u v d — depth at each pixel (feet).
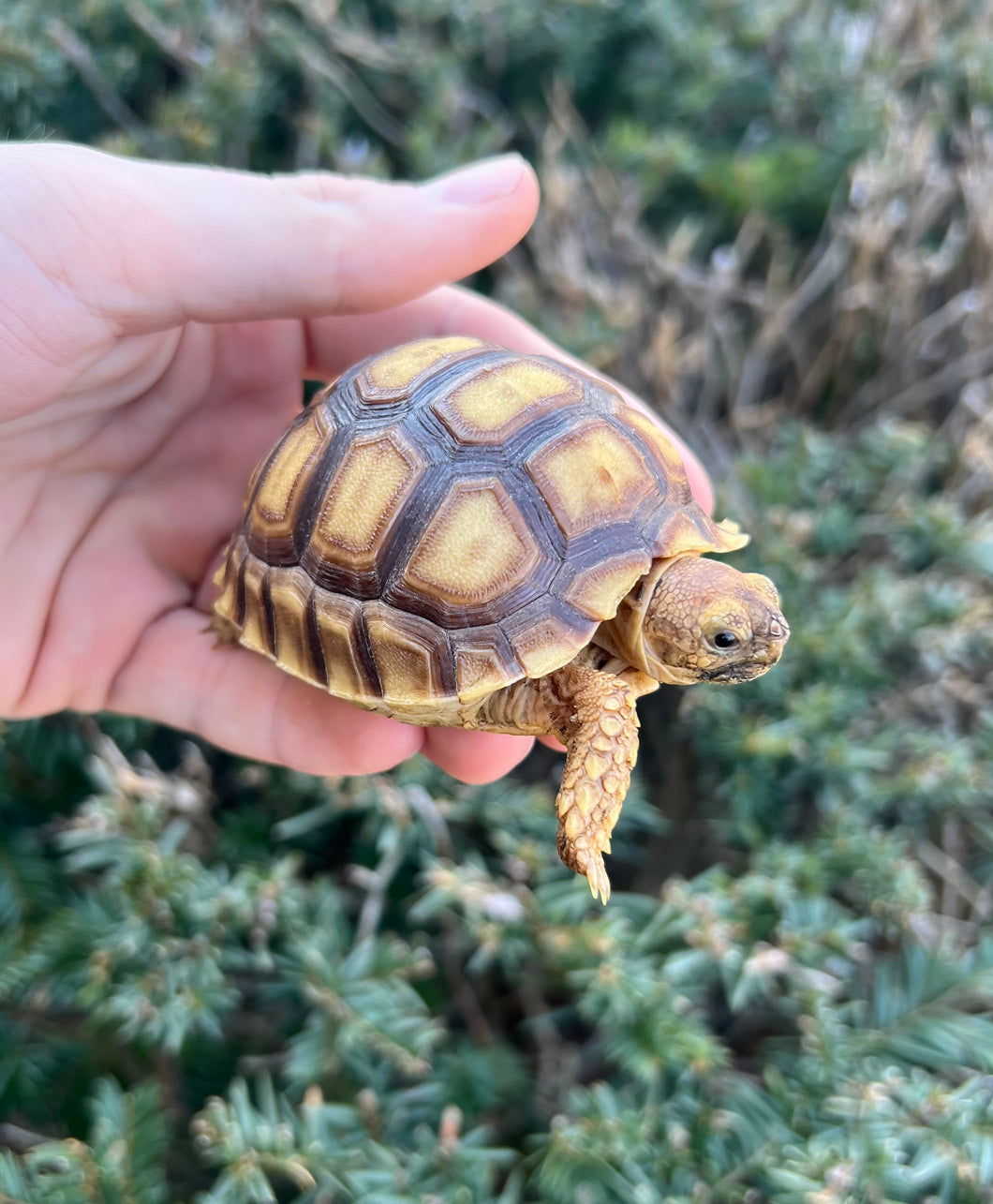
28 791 0.68
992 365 0.81
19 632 0.59
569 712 0.45
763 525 0.69
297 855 0.63
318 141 0.83
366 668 0.45
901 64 0.90
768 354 0.88
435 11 0.89
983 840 0.69
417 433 0.45
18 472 0.57
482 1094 0.60
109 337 0.52
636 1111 0.53
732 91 0.91
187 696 0.60
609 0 0.91
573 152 0.90
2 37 0.74
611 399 0.48
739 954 0.55
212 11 0.87
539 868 0.59
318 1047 0.53
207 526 0.63
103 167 0.48
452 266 0.56
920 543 0.70
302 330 0.64
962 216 0.89
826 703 0.61
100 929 0.57
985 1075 0.55
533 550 0.43
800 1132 0.53
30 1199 0.47
